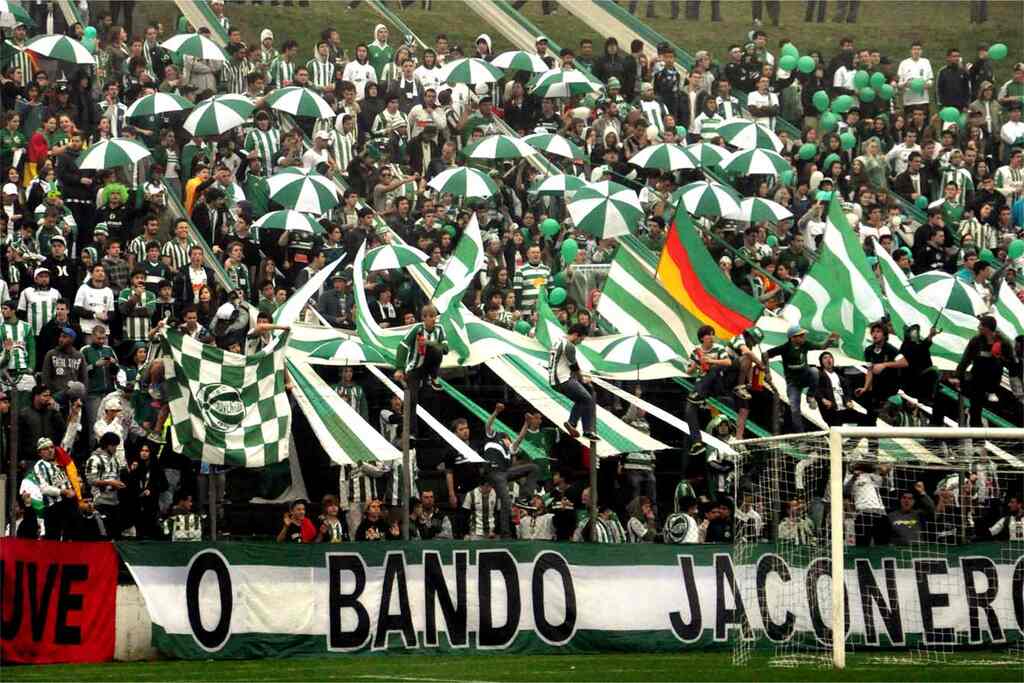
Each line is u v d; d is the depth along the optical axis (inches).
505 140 2011.6
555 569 1331.2
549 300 1820.9
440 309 1512.1
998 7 3346.5
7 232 1745.8
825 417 1609.3
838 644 1221.7
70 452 1456.7
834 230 1774.1
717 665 1227.2
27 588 1187.3
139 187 1829.5
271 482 1487.5
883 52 3221.0
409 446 1398.9
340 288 1708.9
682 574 1362.0
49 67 2180.1
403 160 2177.7
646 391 1793.8
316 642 1264.8
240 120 1936.5
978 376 1637.6
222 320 1571.1
